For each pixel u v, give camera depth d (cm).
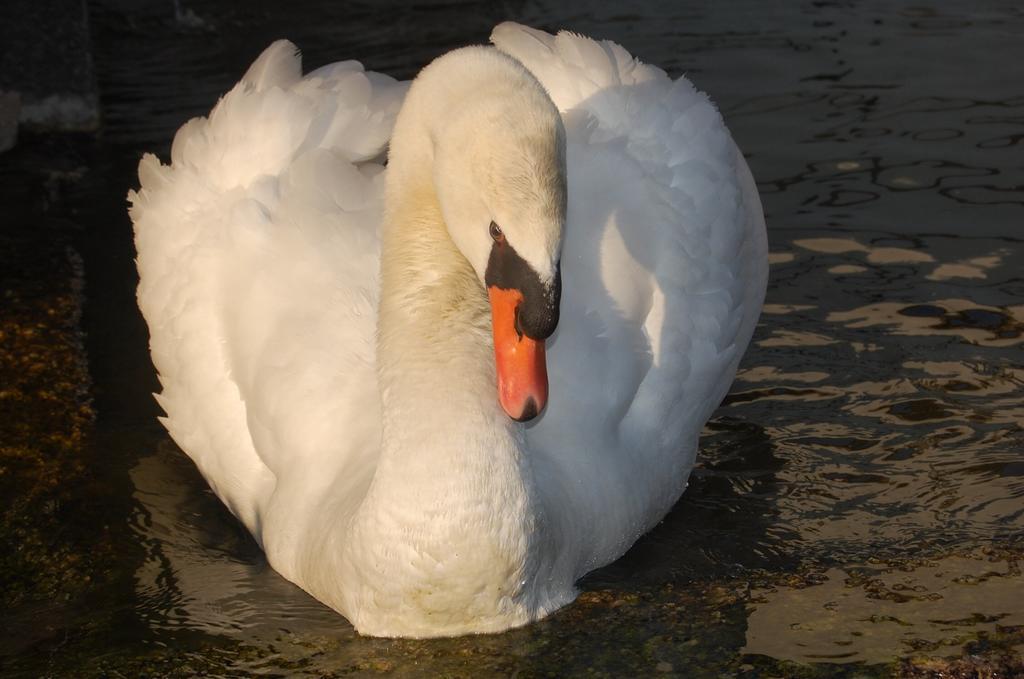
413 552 788
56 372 1128
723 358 983
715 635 814
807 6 1833
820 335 1129
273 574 906
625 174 973
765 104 1538
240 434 954
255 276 954
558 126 712
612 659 799
